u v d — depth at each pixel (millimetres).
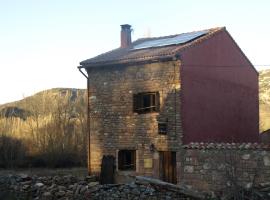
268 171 15312
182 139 19328
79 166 35781
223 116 22609
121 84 21719
